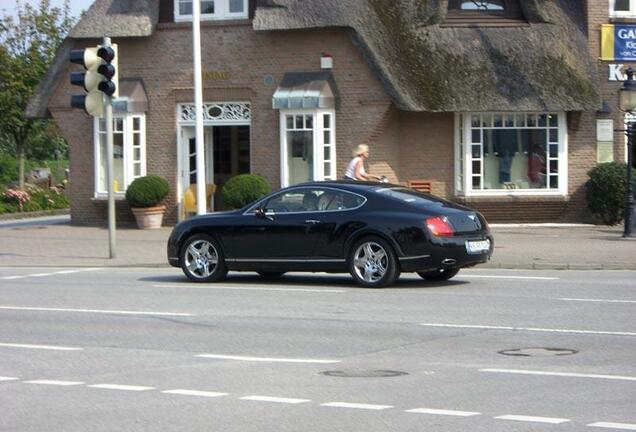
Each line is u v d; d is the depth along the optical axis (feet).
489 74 126.41
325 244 78.54
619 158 130.72
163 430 38.14
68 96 137.69
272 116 130.62
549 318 62.90
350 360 51.26
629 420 38.45
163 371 49.14
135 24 132.26
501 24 129.80
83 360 52.31
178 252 84.94
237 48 131.34
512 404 41.22
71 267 100.99
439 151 129.80
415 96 124.47
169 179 134.72
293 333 59.31
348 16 125.59
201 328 61.67
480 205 128.98
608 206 126.31
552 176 129.70
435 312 65.87
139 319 65.51
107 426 38.91
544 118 129.29
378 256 77.10
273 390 44.47
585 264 90.99
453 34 128.36
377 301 71.05
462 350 53.36
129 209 135.95
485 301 70.33
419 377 46.78
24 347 56.24
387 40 126.41
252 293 76.84
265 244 80.74
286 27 126.72
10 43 198.29
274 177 130.82
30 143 224.74
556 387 44.19
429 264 75.51
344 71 127.65
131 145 134.82
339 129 128.16
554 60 127.54
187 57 133.18
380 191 78.79
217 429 38.11
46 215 191.52
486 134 129.08
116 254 107.24
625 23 130.41
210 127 137.08
